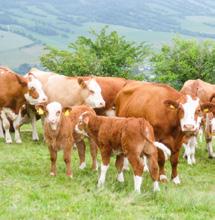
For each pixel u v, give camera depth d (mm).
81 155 14961
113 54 39625
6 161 15406
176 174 13953
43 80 19953
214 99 18172
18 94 19109
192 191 12570
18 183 12461
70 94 19141
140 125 12023
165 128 13758
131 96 15211
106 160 12789
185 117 13320
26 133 21656
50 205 10711
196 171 16000
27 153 16859
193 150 17422
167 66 40000
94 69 38750
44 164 15250
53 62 39500
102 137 12648
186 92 14992
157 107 13930
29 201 10859
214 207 11133
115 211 10516
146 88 14852
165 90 14328
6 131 19062
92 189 12203
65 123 13562
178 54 40812
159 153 13602
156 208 10906
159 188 12320
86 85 18859
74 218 9922
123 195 11766
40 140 19984
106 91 19109
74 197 11484
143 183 12961
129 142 12016
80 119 13047
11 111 19203
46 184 12625
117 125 12398
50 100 19484
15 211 10047
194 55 40062
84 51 40219
